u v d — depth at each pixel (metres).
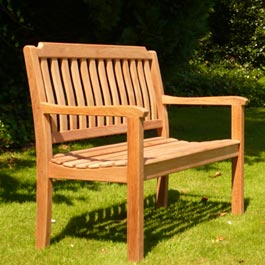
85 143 7.81
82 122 4.42
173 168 4.16
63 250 4.10
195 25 7.84
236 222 4.80
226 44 15.70
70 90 4.40
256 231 4.58
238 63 15.65
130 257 3.89
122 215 4.95
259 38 15.48
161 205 5.23
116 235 4.45
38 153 4.09
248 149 7.91
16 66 8.42
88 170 3.93
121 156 4.24
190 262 3.92
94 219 4.82
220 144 4.69
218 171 6.57
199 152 4.41
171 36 7.59
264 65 15.56
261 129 9.50
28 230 4.51
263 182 6.16
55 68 4.31
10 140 7.48
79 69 4.64
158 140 4.98
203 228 4.62
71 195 5.46
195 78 12.84
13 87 8.29
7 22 8.26
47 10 8.02
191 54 7.95
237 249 4.19
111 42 7.67
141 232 3.88
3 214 4.86
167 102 5.12
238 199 5.01
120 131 4.74
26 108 8.19
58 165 4.03
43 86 4.14
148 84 5.14
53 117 4.16
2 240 4.29
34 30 8.34
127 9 7.46
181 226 4.68
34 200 5.29
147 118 5.04
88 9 7.62
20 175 6.14
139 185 3.80
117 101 4.79
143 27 7.42
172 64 7.86
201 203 5.41
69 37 8.27
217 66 15.02
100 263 3.87
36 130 4.09
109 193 5.57
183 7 7.65
